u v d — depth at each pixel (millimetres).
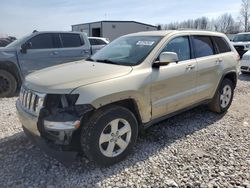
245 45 14992
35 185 2746
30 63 6895
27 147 3588
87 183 2799
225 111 5172
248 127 4406
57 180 2842
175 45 3941
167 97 3693
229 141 3842
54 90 2799
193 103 4309
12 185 2738
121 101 3170
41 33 7125
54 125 2703
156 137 3941
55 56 7262
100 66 3438
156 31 4266
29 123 2943
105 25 31203
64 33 7547
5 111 5230
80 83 2857
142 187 2740
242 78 9242
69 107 2752
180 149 3564
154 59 3541
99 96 2838
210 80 4523
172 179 2877
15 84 6770
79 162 3199
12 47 6738
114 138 3096
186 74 3930
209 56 4543
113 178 2893
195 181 2840
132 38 4234
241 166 3135
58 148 2781
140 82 3248
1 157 3307
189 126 4402
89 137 2854
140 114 3365
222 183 2805
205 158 3324
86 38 8023
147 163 3199
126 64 3479
